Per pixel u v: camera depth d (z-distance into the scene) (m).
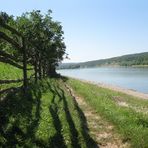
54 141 8.95
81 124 11.40
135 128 11.16
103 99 18.81
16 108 10.58
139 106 20.86
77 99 18.86
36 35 44.16
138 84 69.75
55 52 48.12
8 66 21.50
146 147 9.52
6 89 11.68
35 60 19.88
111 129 11.65
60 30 46.09
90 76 118.25
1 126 8.59
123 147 9.84
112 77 109.12
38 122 9.94
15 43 12.91
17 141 8.06
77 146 9.17
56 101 14.26
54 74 48.56
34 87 16.30
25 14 44.78
